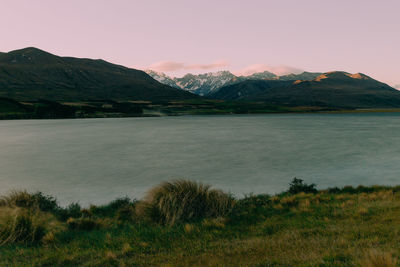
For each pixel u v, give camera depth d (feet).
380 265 20.29
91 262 28.89
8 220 39.40
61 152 188.34
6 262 30.17
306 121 586.45
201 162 144.77
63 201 80.38
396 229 31.50
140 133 332.80
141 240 35.29
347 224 36.24
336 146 197.36
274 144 217.56
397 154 156.04
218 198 49.08
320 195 60.64
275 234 34.83
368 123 490.90
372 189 67.10
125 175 116.16
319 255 25.64
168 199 46.57
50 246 34.81
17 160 157.69
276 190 87.66
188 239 34.58
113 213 53.88
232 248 30.45
